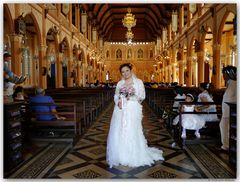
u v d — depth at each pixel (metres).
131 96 5.14
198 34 20.12
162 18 35.31
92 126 9.16
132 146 5.04
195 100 7.38
